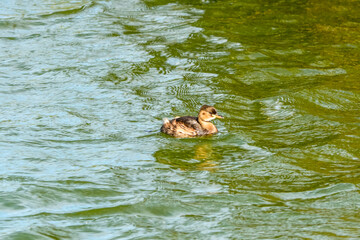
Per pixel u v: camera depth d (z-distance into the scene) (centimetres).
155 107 1775
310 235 1091
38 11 2661
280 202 1234
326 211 1192
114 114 1722
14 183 1305
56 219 1166
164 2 2845
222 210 1201
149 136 1580
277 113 1741
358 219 1156
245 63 2155
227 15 2666
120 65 2116
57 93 1878
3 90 1891
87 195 1262
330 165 1409
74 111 1738
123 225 1144
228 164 1420
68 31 2450
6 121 1658
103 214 1187
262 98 1852
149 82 1975
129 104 1794
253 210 1200
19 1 2777
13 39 2353
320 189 1288
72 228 1133
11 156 1445
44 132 1594
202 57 2206
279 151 1487
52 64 2117
